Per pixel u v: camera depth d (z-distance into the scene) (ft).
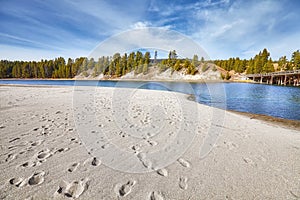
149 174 6.33
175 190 5.45
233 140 10.16
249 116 18.80
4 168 6.24
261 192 5.43
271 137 10.96
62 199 4.86
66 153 7.72
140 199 5.01
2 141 8.80
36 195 4.97
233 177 6.22
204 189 5.52
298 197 5.24
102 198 4.99
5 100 22.82
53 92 34.32
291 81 105.09
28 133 10.10
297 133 12.19
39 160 6.95
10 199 4.77
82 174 6.13
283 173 6.54
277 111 22.67
